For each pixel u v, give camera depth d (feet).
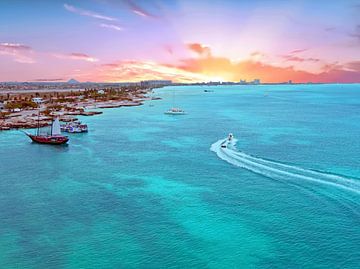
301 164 297.33
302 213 202.18
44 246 170.09
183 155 342.44
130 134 471.62
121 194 237.86
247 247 168.66
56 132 417.08
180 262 157.07
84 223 194.18
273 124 556.92
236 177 268.41
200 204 218.59
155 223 193.88
